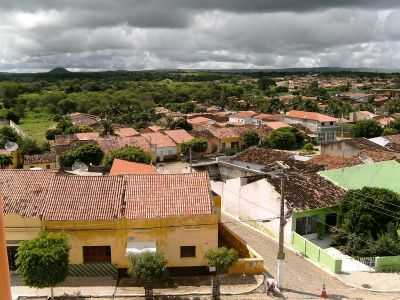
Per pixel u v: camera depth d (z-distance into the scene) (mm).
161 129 99875
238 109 156500
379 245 32000
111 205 28203
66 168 69000
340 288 26859
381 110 150000
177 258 27906
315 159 53375
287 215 34344
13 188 29312
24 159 70750
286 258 31562
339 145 63125
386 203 33938
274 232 35875
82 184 29812
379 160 51719
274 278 27766
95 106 159125
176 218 27484
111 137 83625
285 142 91062
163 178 30562
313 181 38969
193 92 198875
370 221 33469
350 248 32812
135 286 26500
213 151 88688
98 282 26859
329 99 177375
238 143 90875
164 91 198125
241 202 40219
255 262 28016
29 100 174375
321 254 30688
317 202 35625
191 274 28125
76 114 139875
